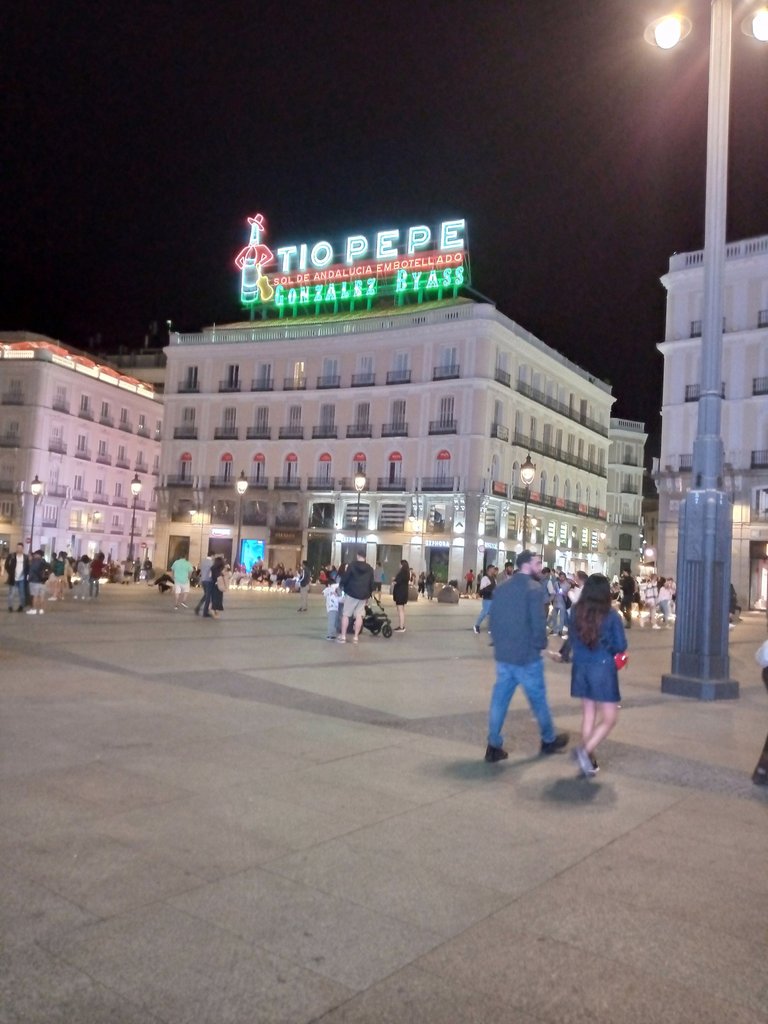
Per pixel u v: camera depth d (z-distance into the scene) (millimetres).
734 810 5773
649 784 6395
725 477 45188
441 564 54875
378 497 57031
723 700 10938
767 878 4500
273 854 4555
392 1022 3008
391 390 56938
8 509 63438
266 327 62188
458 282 57938
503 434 56594
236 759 6547
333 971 3340
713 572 11117
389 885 4199
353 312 62500
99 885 4059
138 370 80500
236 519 60938
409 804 5566
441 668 13086
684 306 47625
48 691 9203
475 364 54438
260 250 65562
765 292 45156
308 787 5863
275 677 11023
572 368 66125
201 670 11344
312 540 59094
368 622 18266
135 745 6852
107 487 71312
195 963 3359
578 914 3949
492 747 6867
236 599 33312
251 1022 2979
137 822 4980
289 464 60219
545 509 61969
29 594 20688
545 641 6996
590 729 6621
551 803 5750
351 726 8016
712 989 3305
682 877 4469
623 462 77375
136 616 20641
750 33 11648
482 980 3314
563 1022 3043
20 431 63875
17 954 3381
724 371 46156
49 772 5957
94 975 3244
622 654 6613
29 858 4363
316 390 59281
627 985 3314
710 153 11430
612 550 76125
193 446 62906
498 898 4094
